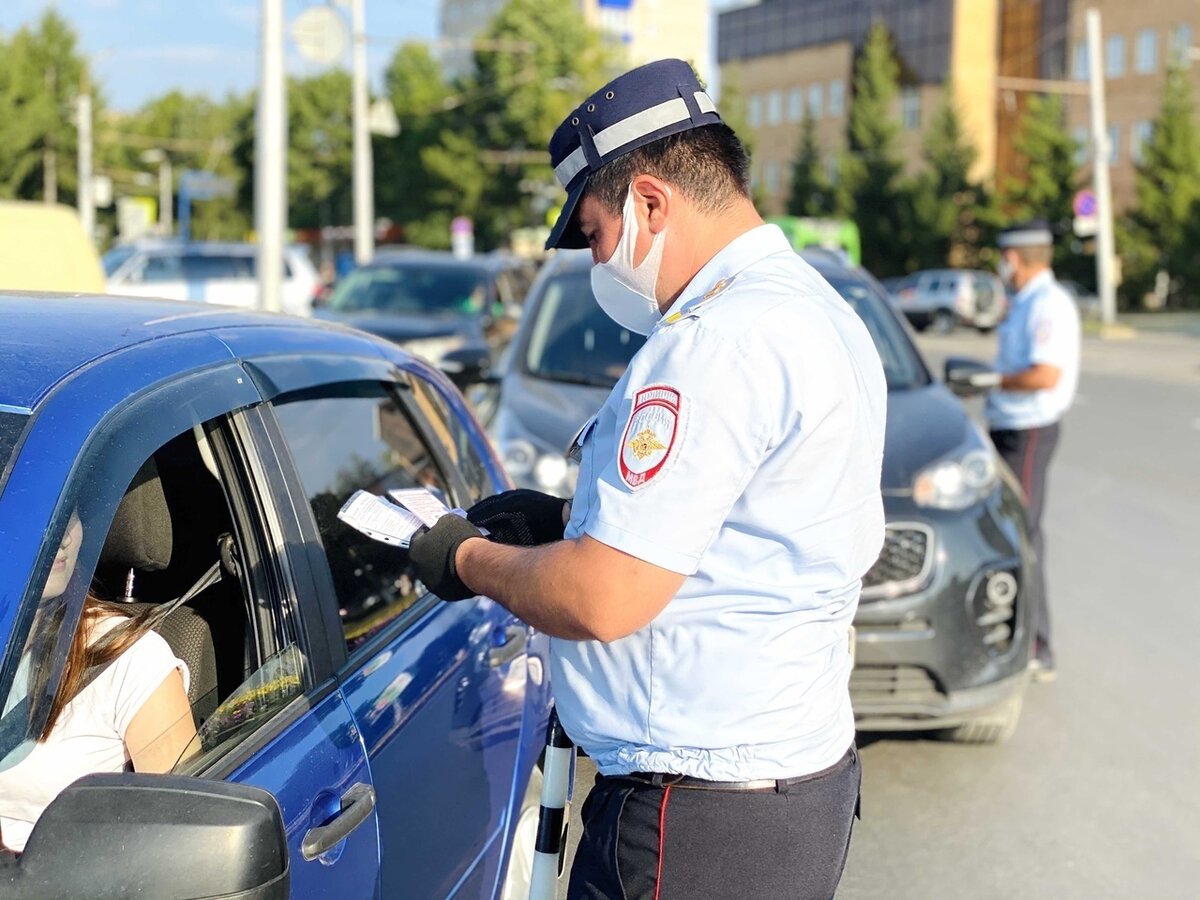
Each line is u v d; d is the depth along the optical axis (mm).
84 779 1404
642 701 1746
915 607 4141
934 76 59844
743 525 1679
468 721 2512
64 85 49344
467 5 110062
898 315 5812
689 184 1786
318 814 1858
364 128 22484
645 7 68125
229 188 35031
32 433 1618
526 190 49469
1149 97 52781
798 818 1750
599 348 5680
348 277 13039
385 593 2525
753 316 1652
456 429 3195
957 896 3539
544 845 2016
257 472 2080
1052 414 5516
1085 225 28406
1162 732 4793
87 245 5480
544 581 1672
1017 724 4867
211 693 2113
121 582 2211
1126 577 7098
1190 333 30203
